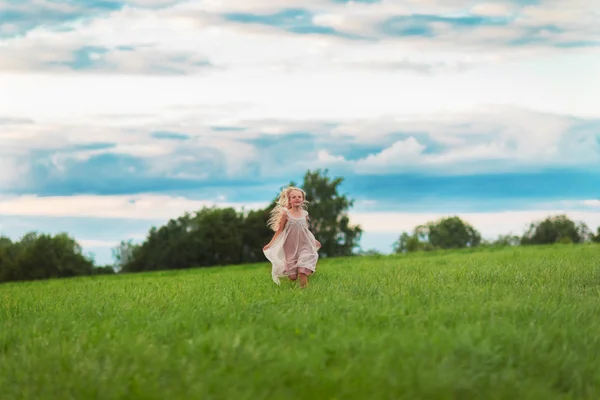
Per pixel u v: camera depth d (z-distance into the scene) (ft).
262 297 37.22
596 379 19.34
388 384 18.17
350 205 297.74
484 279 45.11
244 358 20.99
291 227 46.55
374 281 45.03
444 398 17.52
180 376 19.60
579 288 38.63
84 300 41.42
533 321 25.59
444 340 21.72
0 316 33.71
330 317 27.66
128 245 276.21
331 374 19.13
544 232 300.40
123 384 19.04
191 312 29.81
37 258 262.88
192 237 268.82
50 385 19.54
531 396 17.85
